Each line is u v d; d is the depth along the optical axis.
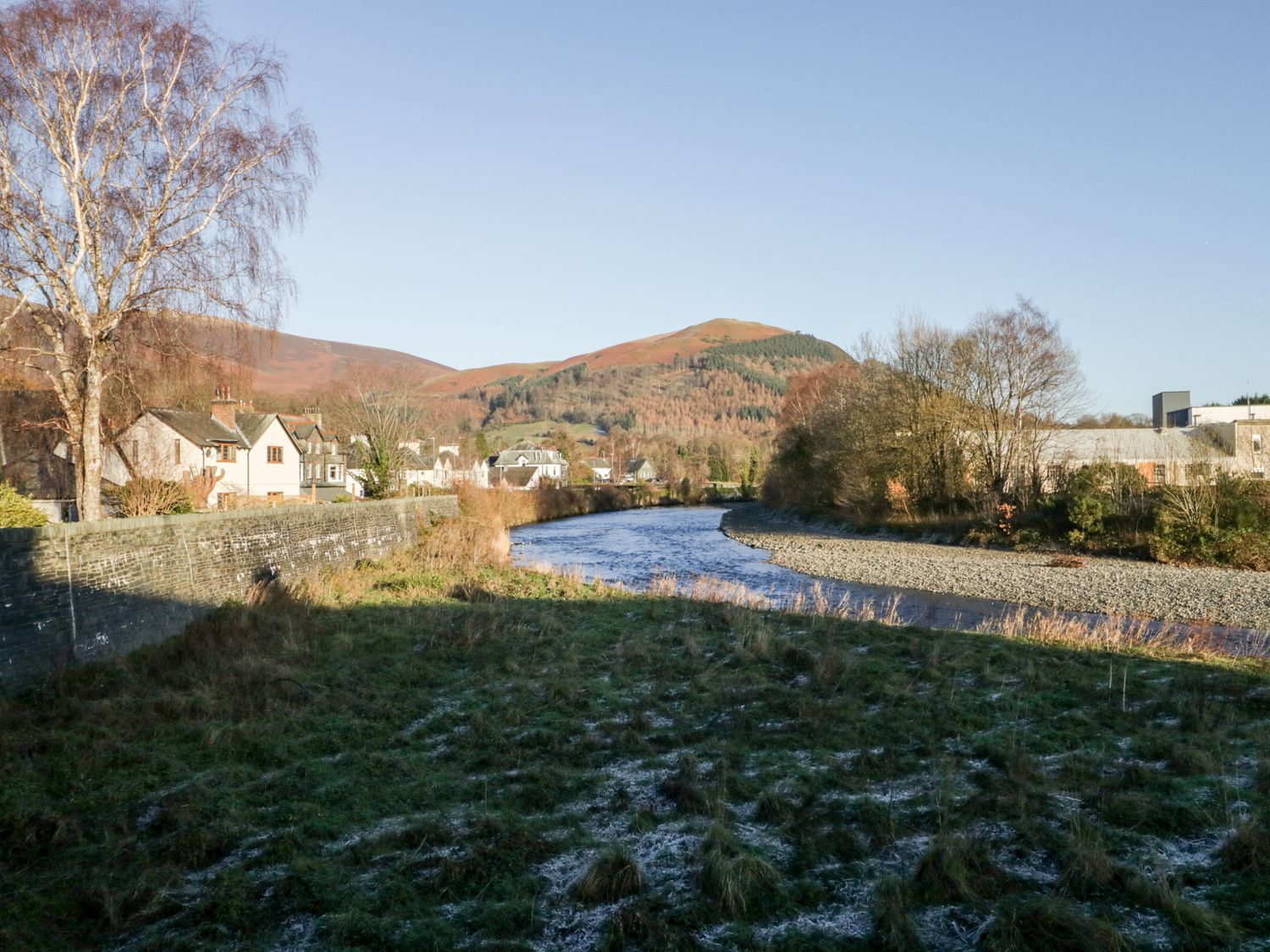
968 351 36.47
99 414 17.02
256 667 10.66
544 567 24.84
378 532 25.20
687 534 44.97
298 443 60.62
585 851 6.01
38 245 16.20
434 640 12.59
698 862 5.67
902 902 5.11
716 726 8.81
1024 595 21.22
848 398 43.84
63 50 16.36
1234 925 4.73
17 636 9.62
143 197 16.91
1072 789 6.78
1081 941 4.57
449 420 94.56
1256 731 8.08
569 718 9.12
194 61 17.31
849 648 12.46
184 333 18.31
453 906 5.32
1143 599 19.70
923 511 38.81
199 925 5.16
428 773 7.55
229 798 6.96
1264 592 19.94
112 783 7.33
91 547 11.18
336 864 5.86
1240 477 27.05
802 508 52.56
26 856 6.12
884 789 7.01
